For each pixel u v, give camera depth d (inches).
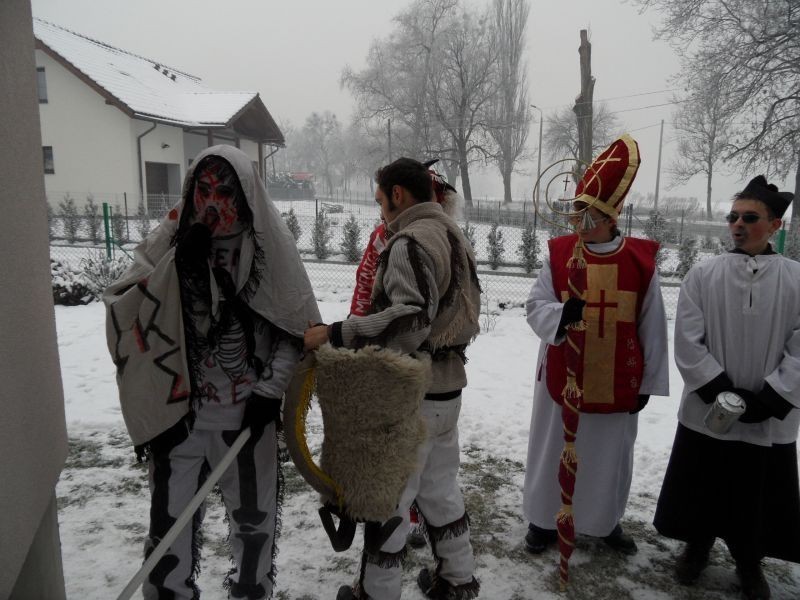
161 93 1124.5
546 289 113.4
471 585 95.0
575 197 102.8
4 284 66.5
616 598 106.5
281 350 82.8
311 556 115.9
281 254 80.4
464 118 1616.6
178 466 81.4
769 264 103.8
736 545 106.6
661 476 152.1
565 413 102.0
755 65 687.1
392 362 74.6
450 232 87.0
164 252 80.7
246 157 80.0
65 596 94.3
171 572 79.8
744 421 100.8
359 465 77.0
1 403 64.5
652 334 111.2
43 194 81.9
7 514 65.1
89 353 245.0
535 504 117.7
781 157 718.5
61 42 1031.0
